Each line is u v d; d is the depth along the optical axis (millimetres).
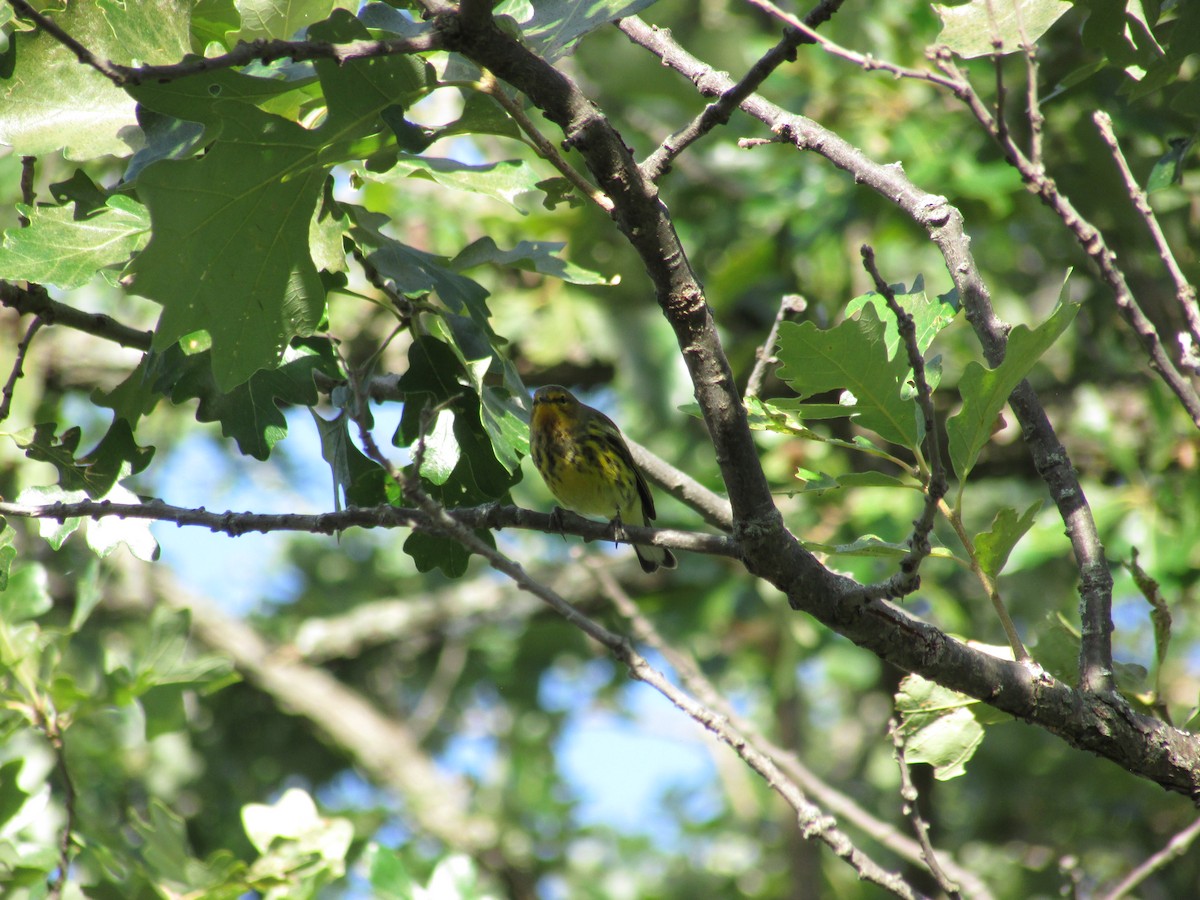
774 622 18484
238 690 21141
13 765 9125
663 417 17797
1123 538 13070
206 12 7324
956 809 18750
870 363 5965
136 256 6180
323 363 7801
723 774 21484
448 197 17672
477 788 21094
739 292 16938
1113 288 6441
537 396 11398
